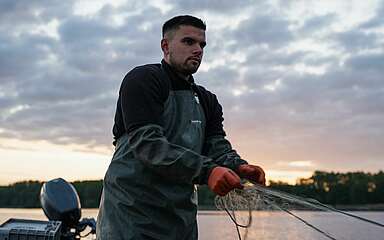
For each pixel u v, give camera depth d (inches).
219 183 92.0
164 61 112.3
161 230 106.5
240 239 99.0
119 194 106.9
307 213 90.1
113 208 107.6
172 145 97.9
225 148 121.4
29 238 138.9
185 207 108.9
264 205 96.8
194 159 95.5
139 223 105.3
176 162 95.5
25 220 149.8
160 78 106.2
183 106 110.5
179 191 107.3
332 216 87.3
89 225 175.9
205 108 120.1
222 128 126.0
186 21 108.8
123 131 109.5
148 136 98.8
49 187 177.8
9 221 148.8
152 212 106.0
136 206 105.3
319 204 89.2
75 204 173.9
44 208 175.6
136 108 101.4
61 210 170.9
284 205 93.7
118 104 111.4
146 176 104.9
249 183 102.3
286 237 91.1
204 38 110.7
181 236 109.1
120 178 106.3
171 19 110.8
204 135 121.3
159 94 104.9
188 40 108.8
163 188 105.7
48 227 144.1
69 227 173.2
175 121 108.6
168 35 111.0
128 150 106.7
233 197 101.3
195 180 96.3
